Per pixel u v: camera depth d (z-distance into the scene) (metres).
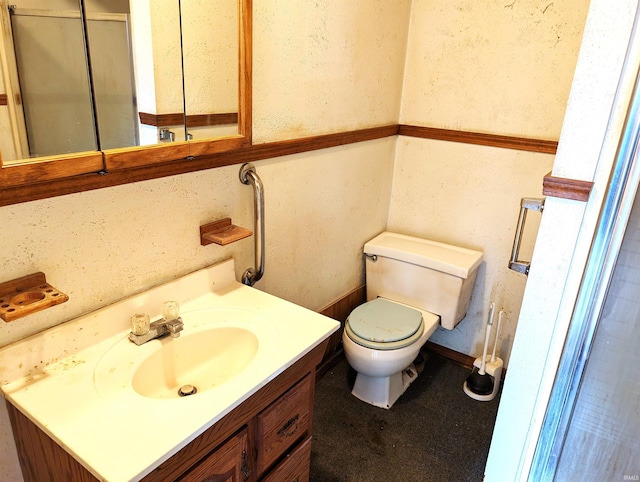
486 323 2.40
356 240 2.33
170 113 1.25
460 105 2.21
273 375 1.12
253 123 1.56
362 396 2.20
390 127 2.31
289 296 1.97
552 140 2.02
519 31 1.98
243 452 1.14
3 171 0.93
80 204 1.12
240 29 1.37
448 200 2.36
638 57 1.06
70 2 0.99
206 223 1.48
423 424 2.08
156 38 1.17
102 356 1.17
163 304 1.29
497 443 1.55
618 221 1.14
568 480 1.45
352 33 1.89
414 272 2.27
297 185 1.83
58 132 1.02
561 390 1.35
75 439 0.90
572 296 1.28
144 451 0.88
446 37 2.16
